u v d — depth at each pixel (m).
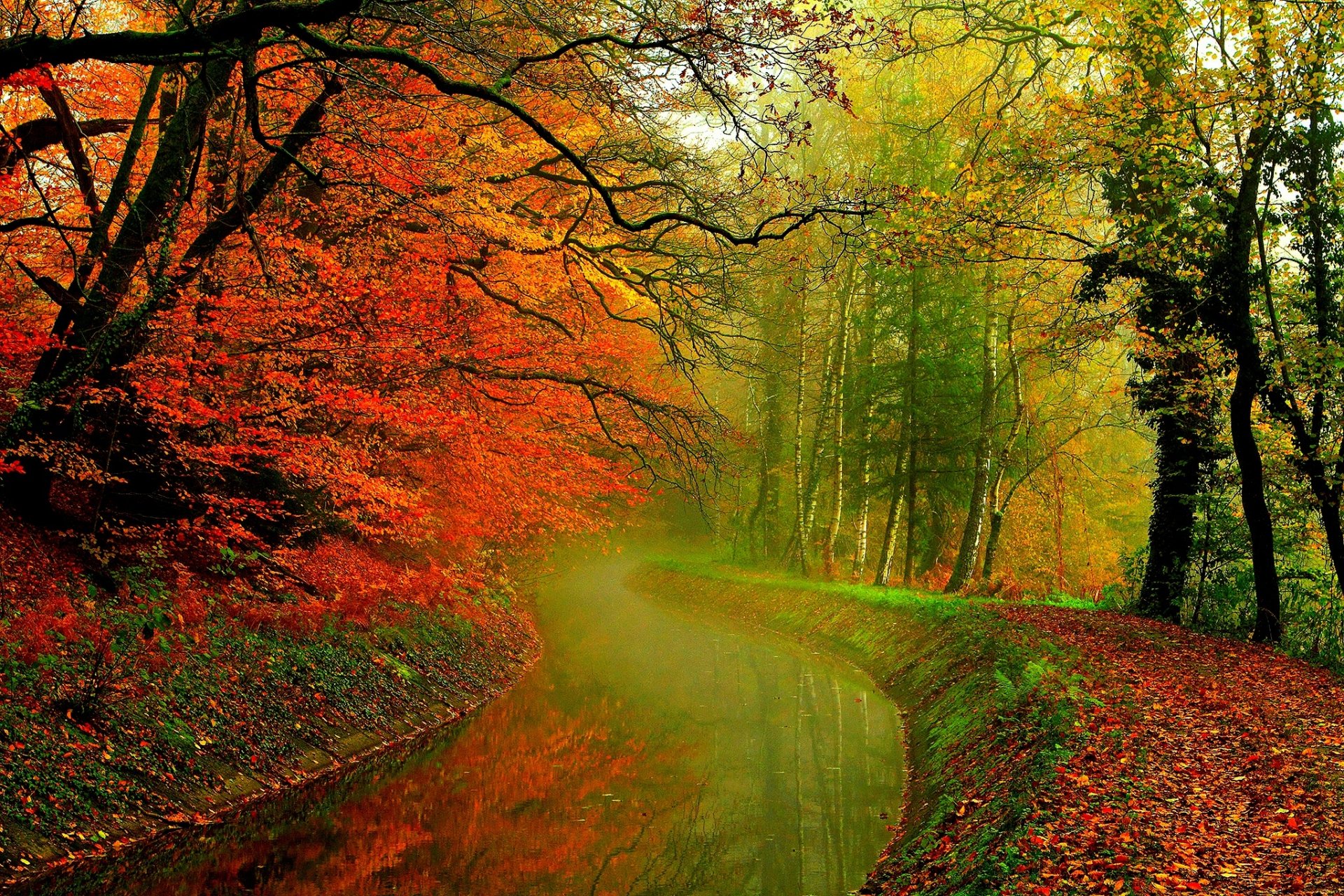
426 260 13.33
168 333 10.73
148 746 9.08
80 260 10.25
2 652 8.46
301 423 13.52
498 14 10.34
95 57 6.72
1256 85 13.39
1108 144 14.40
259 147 12.12
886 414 29.42
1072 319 16.25
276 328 11.62
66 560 10.53
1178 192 14.64
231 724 10.30
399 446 15.67
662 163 13.79
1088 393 31.97
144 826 8.32
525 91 13.23
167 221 10.16
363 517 15.61
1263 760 7.64
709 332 14.66
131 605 10.65
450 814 10.65
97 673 8.92
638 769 12.81
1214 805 6.64
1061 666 12.01
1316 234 14.69
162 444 11.02
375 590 15.45
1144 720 9.20
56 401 10.25
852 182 10.53
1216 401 16.89
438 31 8.37
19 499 10.55
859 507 31.28
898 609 21.66
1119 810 6.62
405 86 11.59
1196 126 14.19
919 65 23.31
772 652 23.33
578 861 9.34
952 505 30.64
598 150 13.20
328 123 10.99
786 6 7.64
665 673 20.28
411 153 11.11
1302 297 15.57
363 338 11.91
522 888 8.57
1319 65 13.37
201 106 10.32
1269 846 5.77
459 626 18.11
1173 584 17.84
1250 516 15.38
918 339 28.25
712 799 11.50
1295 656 13.78
